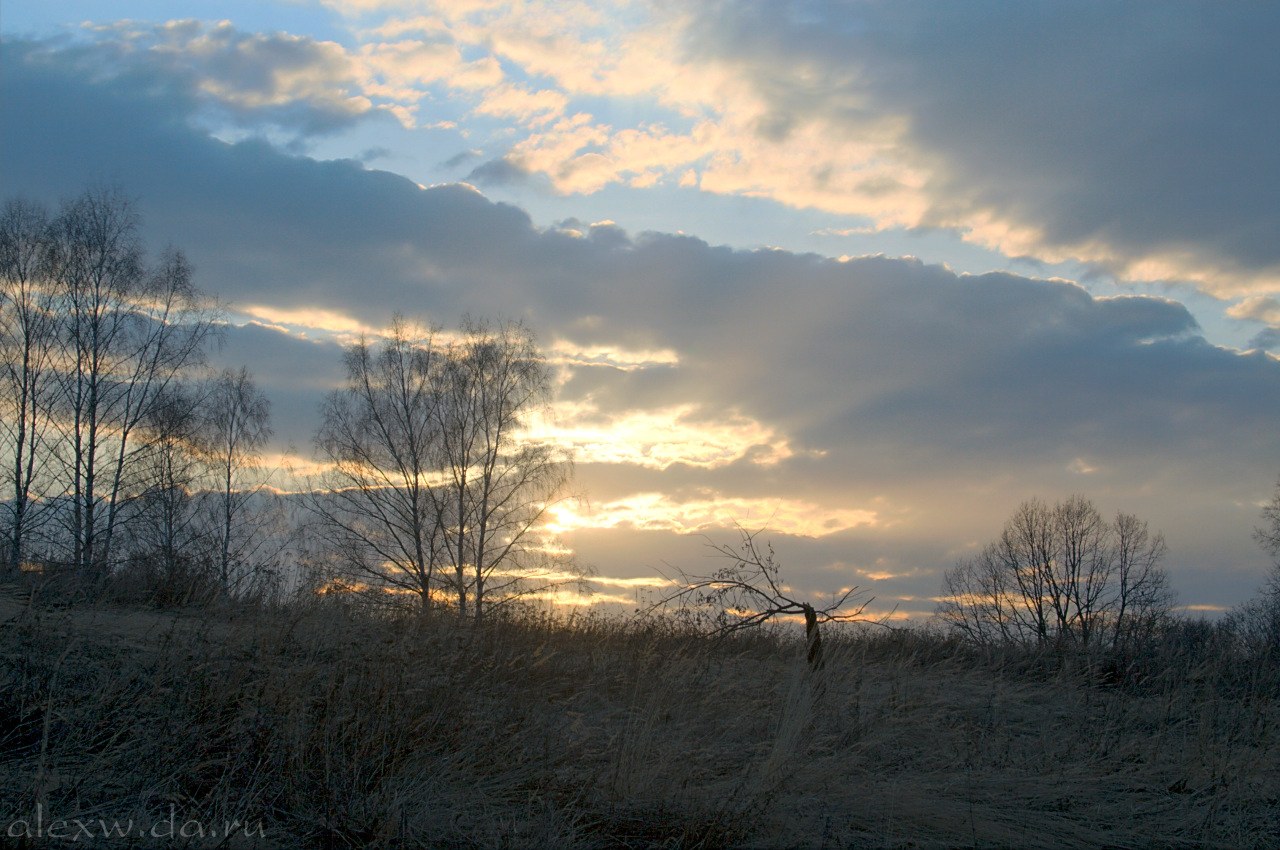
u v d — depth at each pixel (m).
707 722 6.59
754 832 4.91
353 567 21.42
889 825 5.09
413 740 5.30
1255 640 10.41
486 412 23.38
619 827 4.90
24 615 5.86
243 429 24.05
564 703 6.72
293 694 5.22
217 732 5.01
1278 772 6.62
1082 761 6.76
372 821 4.46
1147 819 5.71
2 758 4.66
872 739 6.41
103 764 4.67
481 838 4.55
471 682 6.42
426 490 22.75
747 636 9.17
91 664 5.65
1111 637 11.28
